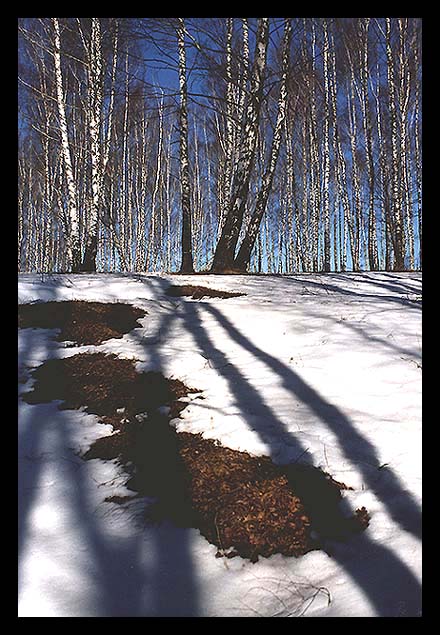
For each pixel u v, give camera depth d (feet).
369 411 14.96
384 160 84.64
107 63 60.54
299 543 10.34
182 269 45.88
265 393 16.55
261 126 92.73
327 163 76.02
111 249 102.42
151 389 17.26
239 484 11.91
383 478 12.00
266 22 38.47
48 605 8.84
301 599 8.88
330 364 18.44
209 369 18.78
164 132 113.39
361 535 10.45
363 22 77.66
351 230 81.87
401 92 73.31
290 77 42.78
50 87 73.10
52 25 50.98
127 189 112.16
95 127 45.75
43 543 10.50
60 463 13.48
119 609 8.77
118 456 13.76
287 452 13.16
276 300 28.37
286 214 109.60
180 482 12.37
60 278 30.63
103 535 10.80
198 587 9.32
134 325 23.59
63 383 17.71
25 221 119.14
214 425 14.69
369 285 34.76
